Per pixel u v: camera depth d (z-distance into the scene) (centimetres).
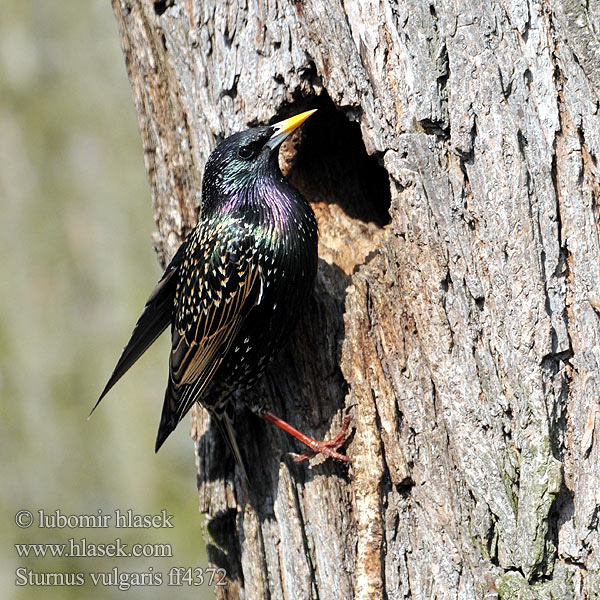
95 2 1708
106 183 1714
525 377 902
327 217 1154
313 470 1032
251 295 1037
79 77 1714
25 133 1709
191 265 1059
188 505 1708
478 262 933
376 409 989
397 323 977
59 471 1709
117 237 1709
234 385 1072
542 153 916
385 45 972
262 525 1062
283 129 1028
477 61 933
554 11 916
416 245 955
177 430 1714
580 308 904
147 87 1166
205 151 1113
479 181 931
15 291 1714
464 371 934
